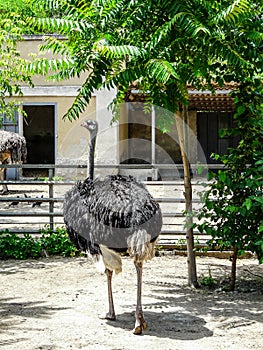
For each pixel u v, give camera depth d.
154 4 7.15
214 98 19.64
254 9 7.32
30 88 20.62
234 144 23.30
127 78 6.96
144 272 8.91
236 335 6.20
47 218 13.35
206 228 7.96
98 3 6.86
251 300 7.52
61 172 16.61
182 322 6.61
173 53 7.16
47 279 8.53
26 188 19.19
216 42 6.98
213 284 8.26
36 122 26.05
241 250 7.82
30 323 6.54
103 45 6.51
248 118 7.86
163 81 6.68
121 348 5.77
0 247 9.94
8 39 13.40
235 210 7.56
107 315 6.65
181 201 9.73
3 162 17.44
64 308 7.11
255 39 7.25
